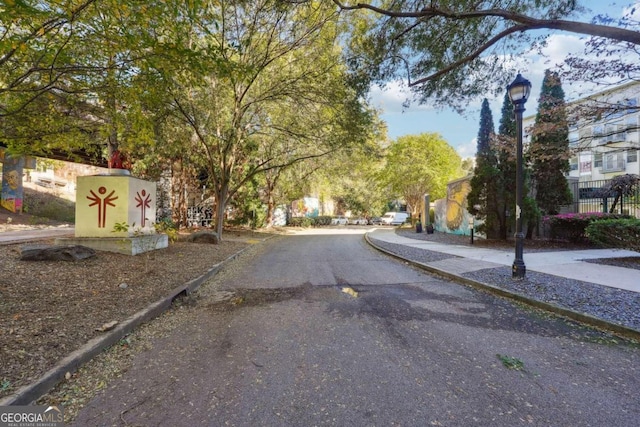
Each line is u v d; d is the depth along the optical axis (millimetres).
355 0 8352
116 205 8930
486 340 4164
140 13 4348
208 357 3670
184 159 18484
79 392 2945
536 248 12172
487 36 7047
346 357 3660
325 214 47250
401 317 5039
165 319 4953
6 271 5973
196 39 8734
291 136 14555
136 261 8070
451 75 7480
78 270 6598
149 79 5441
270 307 5578
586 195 15523
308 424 2506
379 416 2605
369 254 12453
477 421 2549
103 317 4520
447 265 9047
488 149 14867
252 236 19562
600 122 7441
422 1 6762
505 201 14055
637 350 3896
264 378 3201
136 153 15438
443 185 29156
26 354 3287
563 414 2650
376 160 17969
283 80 11898
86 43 4906
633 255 10102
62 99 6027
